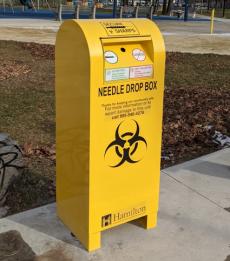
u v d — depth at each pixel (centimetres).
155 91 315
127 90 301
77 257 322
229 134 609
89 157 300
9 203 393
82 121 299
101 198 316
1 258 319
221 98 834
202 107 757
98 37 282
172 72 1101
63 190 346
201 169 479
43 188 419
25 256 321
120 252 329
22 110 694
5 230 350
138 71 302
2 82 903
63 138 327
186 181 448
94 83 285
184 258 326
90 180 306
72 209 338
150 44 306
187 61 1279
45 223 360
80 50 287
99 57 282
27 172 445
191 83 977
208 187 436
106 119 298
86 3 3747
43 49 1405
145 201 340
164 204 397
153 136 326
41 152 513
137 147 320
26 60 1199
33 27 2103
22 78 955
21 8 3775
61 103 320
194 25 2675
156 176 340
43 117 661
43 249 330
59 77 316
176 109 740
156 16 3431
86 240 327
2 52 1310
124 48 301
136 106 309
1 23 2253
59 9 2580
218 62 1284
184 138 587
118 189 321
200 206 397
